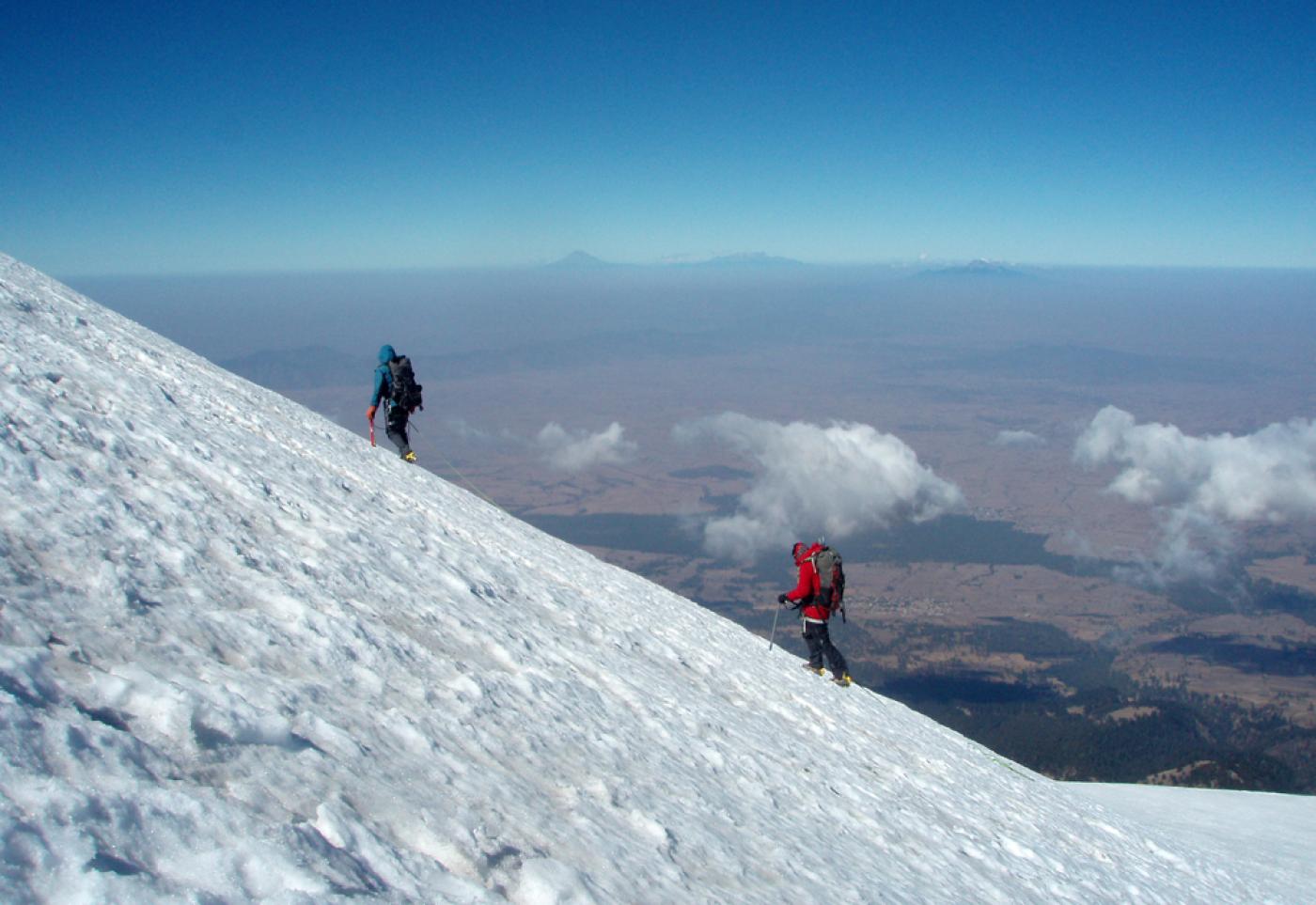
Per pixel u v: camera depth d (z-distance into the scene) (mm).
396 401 16453
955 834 7293
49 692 2490
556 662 6270
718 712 7402
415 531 8625
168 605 3670
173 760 2488
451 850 2846
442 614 5875
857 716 10867
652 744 5441
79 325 11227
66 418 5801
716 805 4898
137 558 4047
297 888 2166
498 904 2643
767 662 11844
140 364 10789
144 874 1970
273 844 2273
